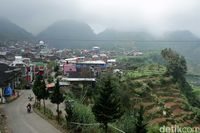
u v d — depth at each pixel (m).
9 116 41.19
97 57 166.62
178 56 104.69
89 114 31.42
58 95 38.34
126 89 72.69
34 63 118.69
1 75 60.12
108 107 26.38
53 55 166.75
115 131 27.83
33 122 37.09
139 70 108.94
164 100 78.38
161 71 105.00
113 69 109.94
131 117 29.84
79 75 80.94
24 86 80.38
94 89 61.94
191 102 91.50
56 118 38.59
